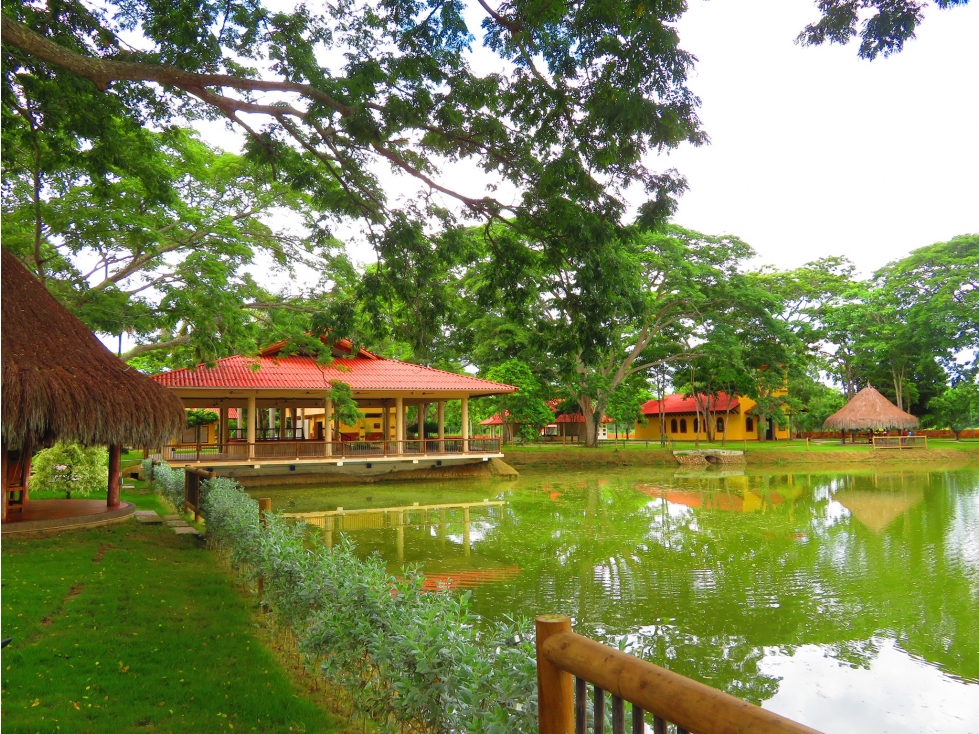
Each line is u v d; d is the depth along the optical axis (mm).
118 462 12328
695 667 6246
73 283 14273
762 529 13992
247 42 8289
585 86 6930
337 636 3887
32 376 8297
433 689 2885
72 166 11633
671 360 37625
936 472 29719
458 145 8523
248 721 3988
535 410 31703
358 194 10164
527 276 9523
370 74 7754
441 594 3830
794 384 46312
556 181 7492
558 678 1981
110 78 6699
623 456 33250
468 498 20125
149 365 30422
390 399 30688
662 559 10914
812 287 46750
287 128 8695
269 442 23688
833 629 7281
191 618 6078
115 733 3785
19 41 6016
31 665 4762
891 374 45531
